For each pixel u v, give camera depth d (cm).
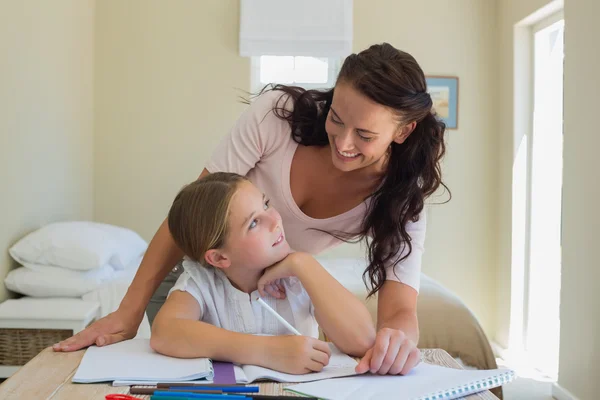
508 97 389
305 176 125
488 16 406
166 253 117
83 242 262
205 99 394
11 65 256
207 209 102
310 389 85
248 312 110
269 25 389
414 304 119
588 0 261
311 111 121
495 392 206
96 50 388
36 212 287
